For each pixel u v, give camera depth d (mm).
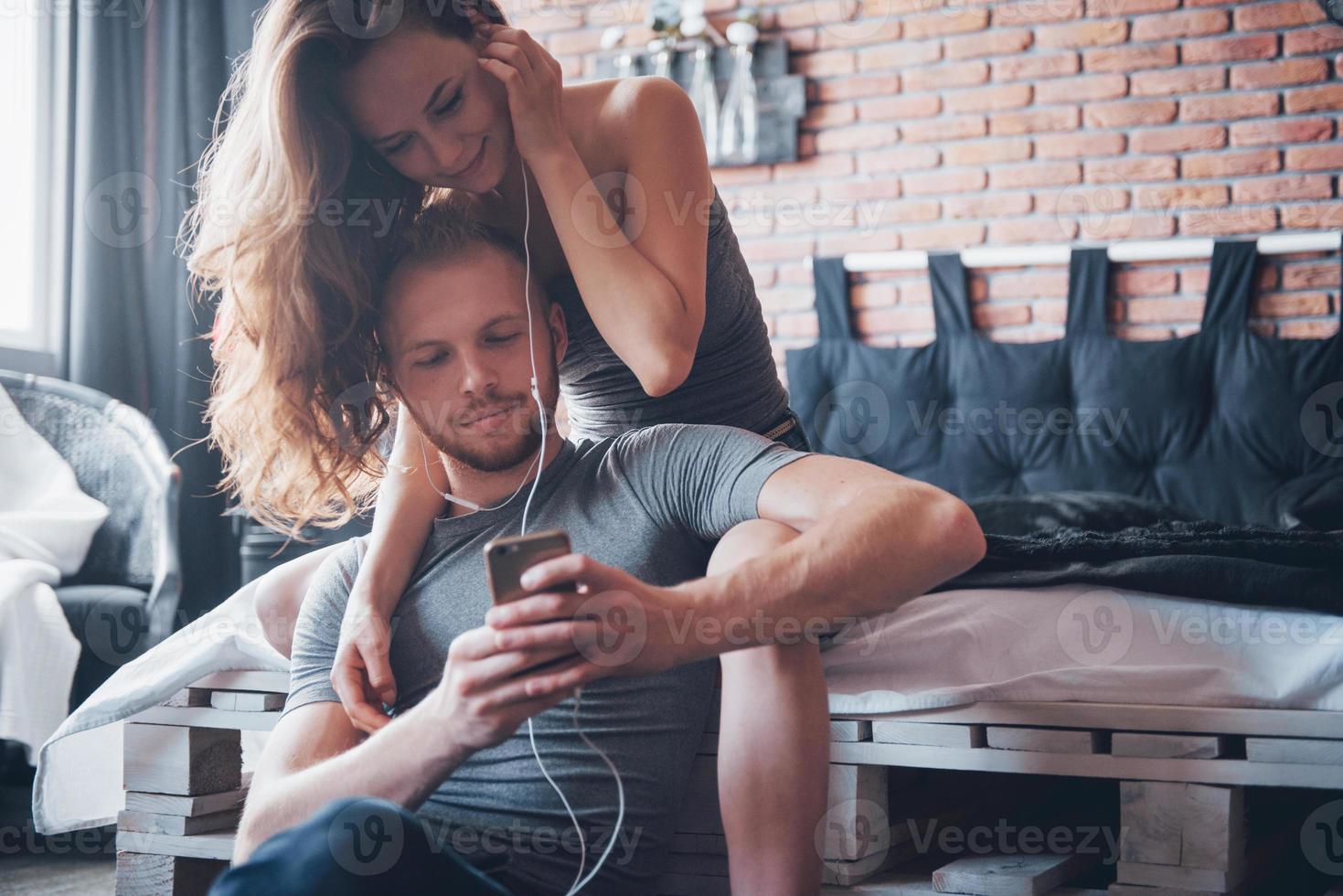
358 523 2732
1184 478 2984
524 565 841
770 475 1015
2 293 3086
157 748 1455
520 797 1011
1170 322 3217
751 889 958
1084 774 1153
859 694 1229
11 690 2109
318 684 1122
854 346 3361
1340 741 1066
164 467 2428
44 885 1788
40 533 2373
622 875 1007
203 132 3301
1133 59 3293
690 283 1256
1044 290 3324
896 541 930
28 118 3137
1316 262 3096
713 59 3592
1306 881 1382
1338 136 3133
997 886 1146
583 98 1344
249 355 1297
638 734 1030
